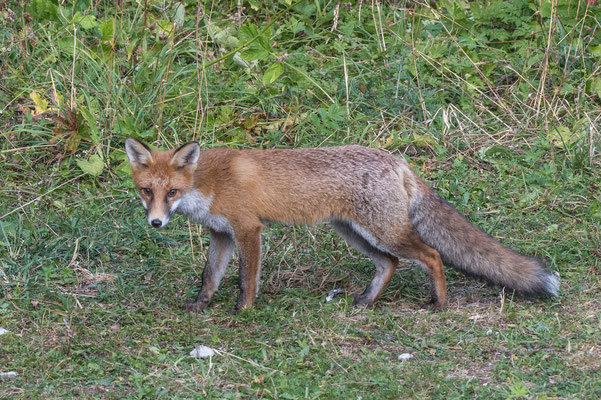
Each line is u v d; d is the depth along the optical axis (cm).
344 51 1512
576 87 1486
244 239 932
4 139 1323
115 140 1318
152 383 751
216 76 1460
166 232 1155
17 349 823
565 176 1261
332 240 1142
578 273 1025
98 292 993
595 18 1505
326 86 1452
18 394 725
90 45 1512
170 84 1397
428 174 1292
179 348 834
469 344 838
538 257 976
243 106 1433
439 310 945
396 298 1009
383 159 955
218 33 1493
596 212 1166
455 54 1574
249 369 782
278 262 1096
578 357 795
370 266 1086
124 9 1550
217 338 855
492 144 1371
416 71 1452
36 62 1442
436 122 1425
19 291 966
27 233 1106
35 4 1446
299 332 875
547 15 1527
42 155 1310
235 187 919
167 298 984
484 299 977
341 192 941
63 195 1227
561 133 1353
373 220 940
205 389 739
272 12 1642
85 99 1359
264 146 1338
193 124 1360
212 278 965
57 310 927
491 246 965
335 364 795
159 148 1284
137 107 1348
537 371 769
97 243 1102
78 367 783
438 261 945
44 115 1316
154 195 889
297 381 746
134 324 897
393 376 759
